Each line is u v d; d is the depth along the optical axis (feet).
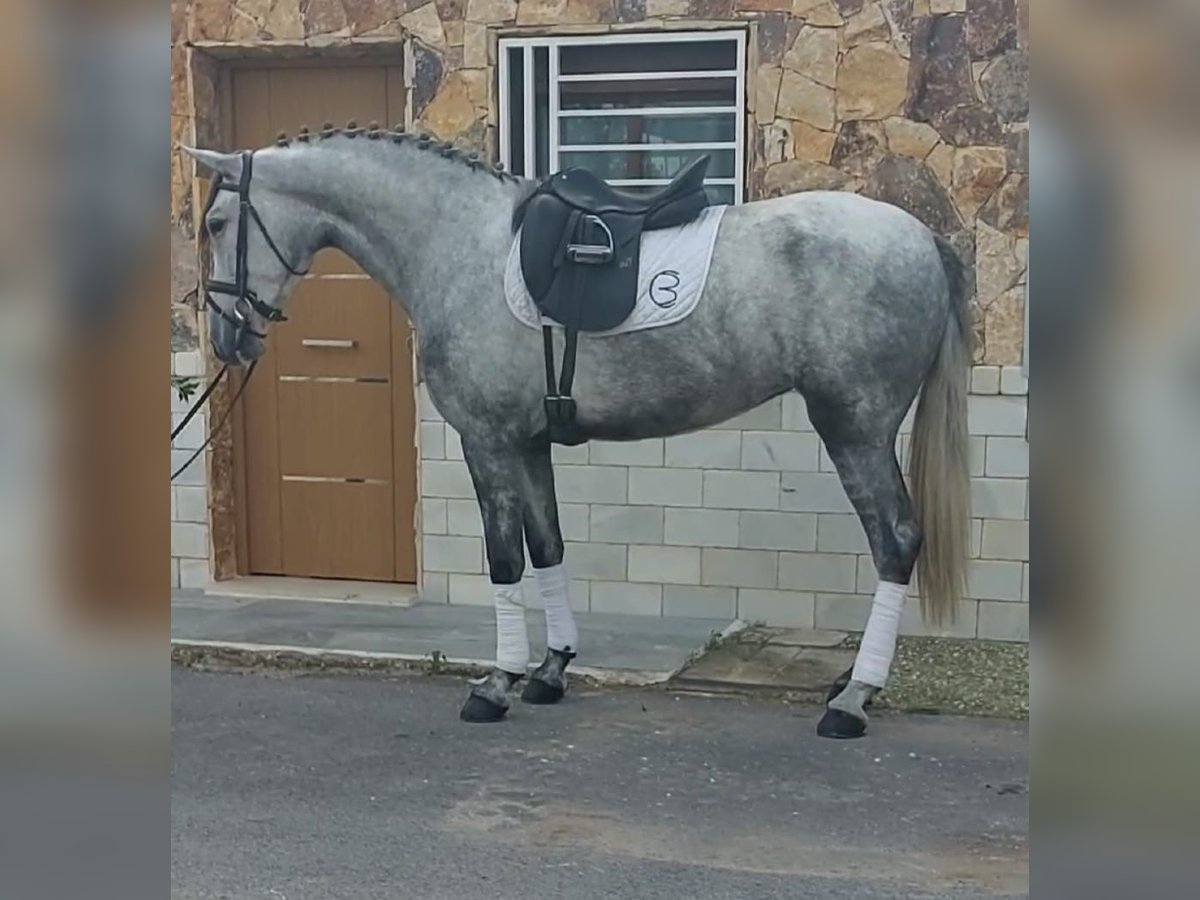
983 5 16.52
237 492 20.25
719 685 15.38
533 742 13.76
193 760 13.30
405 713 14.80
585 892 10.21
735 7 17.25
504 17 17.93
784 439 17.61
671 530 18.11
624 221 13.37
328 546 20.18
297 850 11.06
